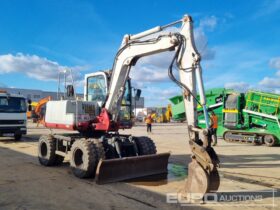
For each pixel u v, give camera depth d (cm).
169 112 4931
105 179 781
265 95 1780
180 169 967
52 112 1044
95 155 816
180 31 727
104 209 589
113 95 909
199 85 678
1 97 1680
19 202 629
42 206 605
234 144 1780
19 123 1719
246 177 870
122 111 1006
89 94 1057
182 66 712
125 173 819
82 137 959
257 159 1191
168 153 915
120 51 895
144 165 862
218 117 1972
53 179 826
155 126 3819
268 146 1692
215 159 637
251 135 1798
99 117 934
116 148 867
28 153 1284
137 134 2444
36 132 2394
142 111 5306
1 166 999
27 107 1791
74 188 736
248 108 1828
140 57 867
